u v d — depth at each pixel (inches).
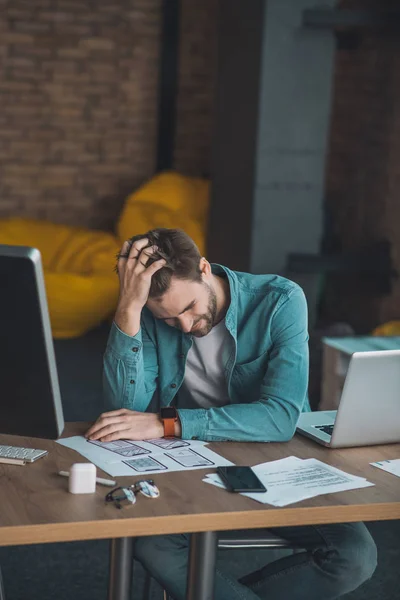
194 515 77.4
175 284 96.8
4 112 351.6
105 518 75.5
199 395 109.9
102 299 301.7
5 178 356.2
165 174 349.1
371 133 322.0
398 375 97.0
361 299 309.6
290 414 100.6
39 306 76.5
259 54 248.1
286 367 103.0
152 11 358.3
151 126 366.0
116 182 366.6
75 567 140.6
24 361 79.1
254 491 83.4
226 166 270.4
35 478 85.0
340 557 94.6
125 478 86.0
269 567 98.3
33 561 141.6
